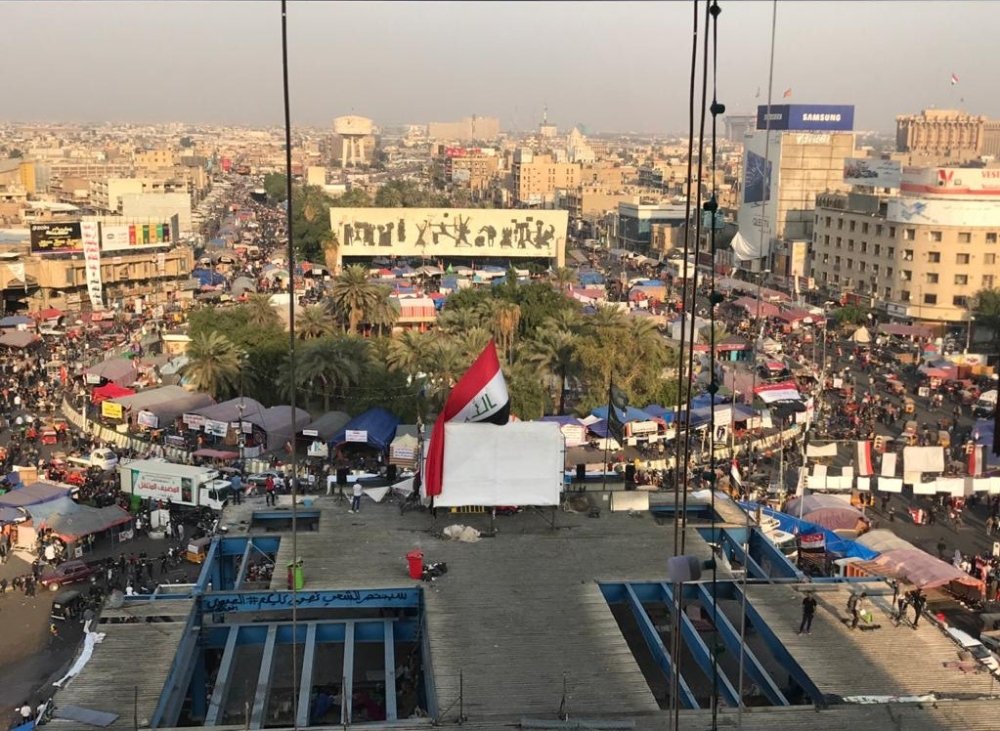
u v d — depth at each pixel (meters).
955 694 31.09
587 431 73.94
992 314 116.94
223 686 31.81
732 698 31.61
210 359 82.69
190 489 59.69
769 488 62.97
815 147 169.12
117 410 78.06
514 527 44.91
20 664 42.81
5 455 69.44
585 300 134.00
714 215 20.02
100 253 143.62
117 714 29.20
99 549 55.50
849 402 86.38
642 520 46.41
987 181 126.88
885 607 37.38
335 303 112.19
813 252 155.75
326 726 29.02
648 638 35.03
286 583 38.00
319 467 67.75
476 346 86.50
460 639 33.91
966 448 71.19
